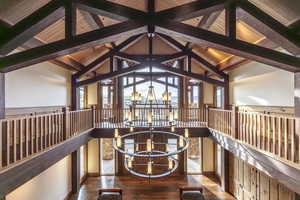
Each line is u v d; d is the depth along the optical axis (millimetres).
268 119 4586
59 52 4117
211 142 10727
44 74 6637
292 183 3729
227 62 8219
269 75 6234
